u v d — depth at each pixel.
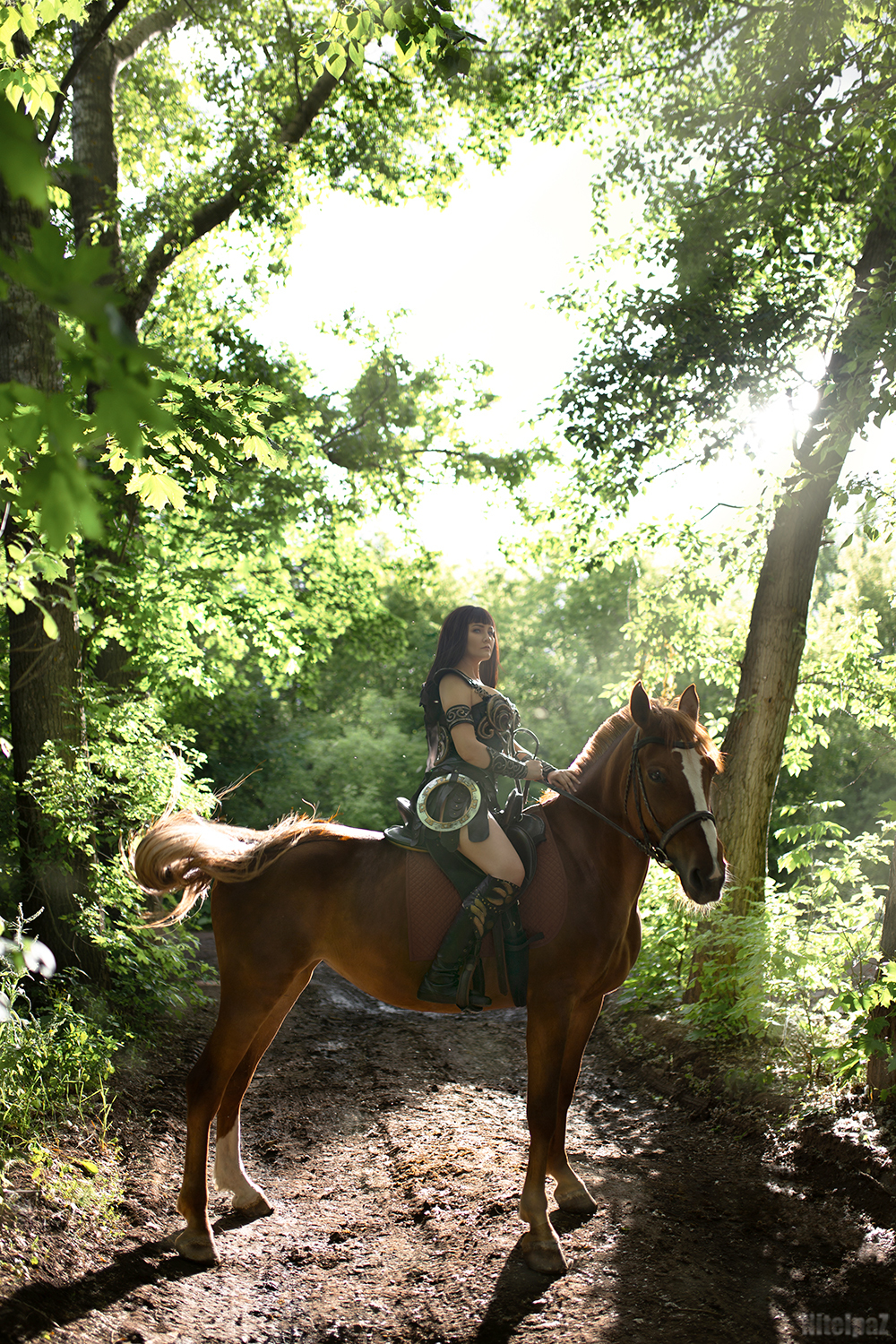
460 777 3.75
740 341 6.94
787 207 6.79
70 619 6.71
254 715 18.89
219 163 10.39
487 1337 3.07
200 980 8.53
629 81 9.00
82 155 9.12
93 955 6.31
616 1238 3.73
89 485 1.73
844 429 5.27
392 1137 5.03
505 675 26.70
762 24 7.29
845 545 5.61
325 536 13.64
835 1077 4.86
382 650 16.09
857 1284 3.33
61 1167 3.88
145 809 6.57
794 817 15.01
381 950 3.82
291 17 10.28
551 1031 3.66
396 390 14.38
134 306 9.50
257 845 4.07
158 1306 3.17
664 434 7.58
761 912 6.32
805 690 8.89
